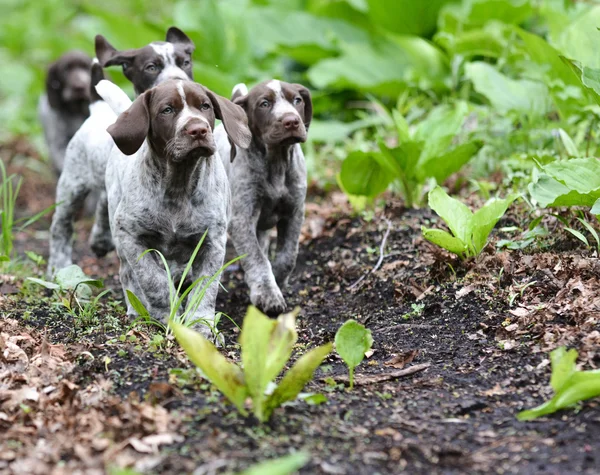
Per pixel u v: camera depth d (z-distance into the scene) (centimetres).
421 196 1114
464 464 557
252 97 897
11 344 741
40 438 595
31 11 2777
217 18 1622
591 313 729
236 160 920
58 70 1529
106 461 554
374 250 1017
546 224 921
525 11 1485
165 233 823
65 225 1066
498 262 859
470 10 1490
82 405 636
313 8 1800
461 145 1063
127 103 867
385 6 1592
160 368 691
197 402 629
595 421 591
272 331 607
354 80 1490
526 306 779
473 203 1048
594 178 842
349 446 580
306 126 931
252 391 591
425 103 1436
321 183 1310
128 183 827
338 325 859
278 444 576
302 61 1647
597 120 1073
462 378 689
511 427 605
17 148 1898
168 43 1042
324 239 1102
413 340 782
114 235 870
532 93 1204
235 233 915
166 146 773
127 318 852
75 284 878
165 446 571
